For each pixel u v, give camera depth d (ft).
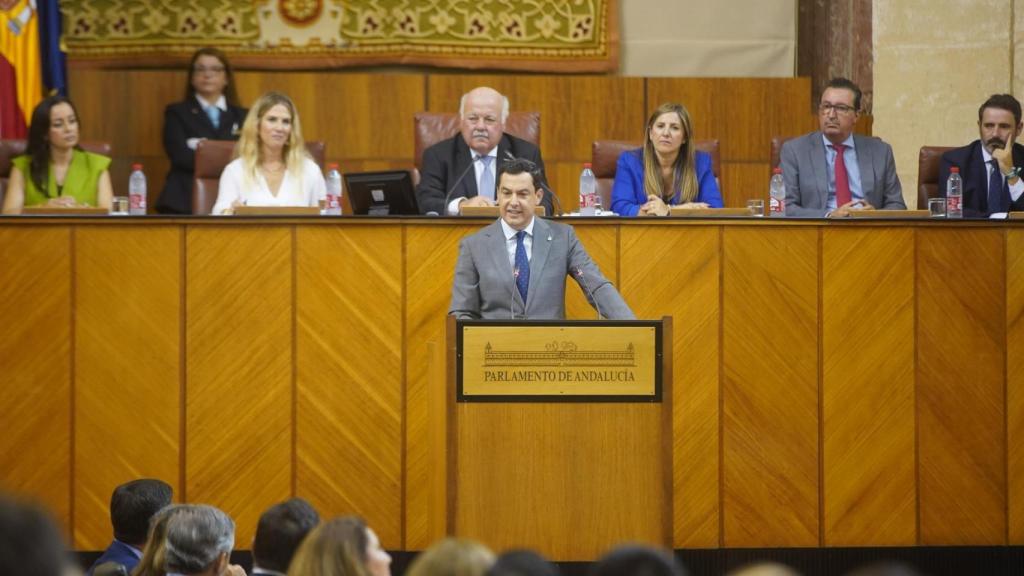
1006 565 70.69
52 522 20.49
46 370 69.21
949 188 81.35
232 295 69.62
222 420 69.56
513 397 52.42
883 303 70.38
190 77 104.01
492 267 60.70
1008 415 70.69
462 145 84.07
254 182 81.20
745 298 70.13
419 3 113.80
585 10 114.73
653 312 70.08
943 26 108.78
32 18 101.91
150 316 69.46
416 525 69.82
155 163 110.52
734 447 69.77
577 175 112.47
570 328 52.54
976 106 108.06
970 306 70.69
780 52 117.08
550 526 52.47
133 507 51.57
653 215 70.33
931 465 70.28
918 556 70.23
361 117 111.34
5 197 84.17
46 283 69.21
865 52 112.27
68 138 83.71
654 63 116.67
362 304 69.82
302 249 69.82
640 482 52.65
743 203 112.98
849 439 70.13
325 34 113.39
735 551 69.77
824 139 86.79
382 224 69.87
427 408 69.87
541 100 112.68
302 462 69.72
